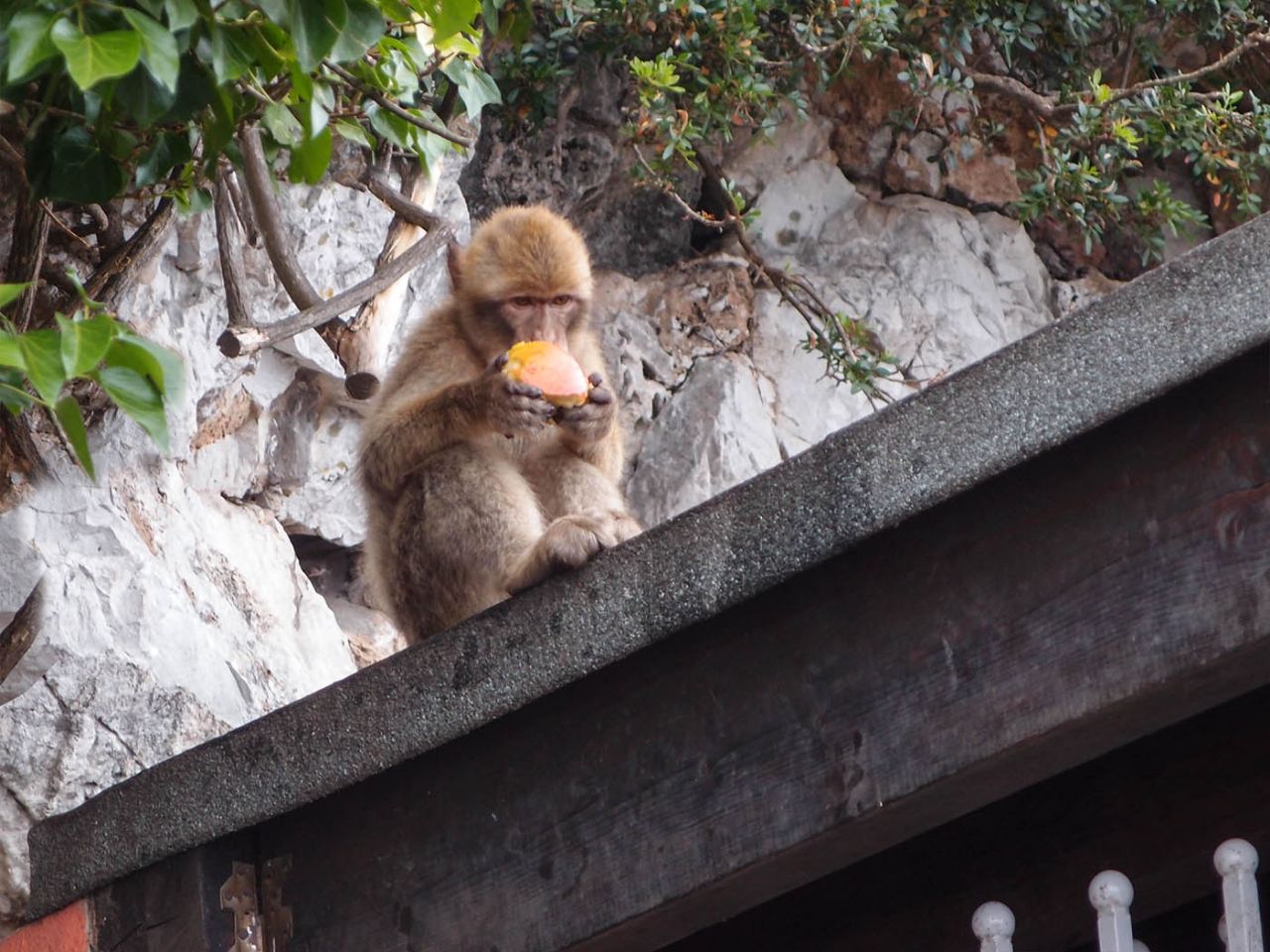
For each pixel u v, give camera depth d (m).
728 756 3.88
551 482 6.48
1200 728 3.97
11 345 4.30
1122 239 11.41
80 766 7.19
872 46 9.82
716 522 3.76
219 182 7.19
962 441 3.38
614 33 9.97
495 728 4.36
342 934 4.58
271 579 8.38
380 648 9.16
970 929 4.19
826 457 3.59
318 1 5.18
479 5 5.99
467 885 4.34
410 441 6.01
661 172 9.86
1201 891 4.04
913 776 3.54
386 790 4.58
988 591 3.48
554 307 6.58
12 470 7.21
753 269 10.76
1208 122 10.15
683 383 10.39
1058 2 10.51
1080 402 3.22
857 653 3.68
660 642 3.99
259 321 8.17
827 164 11.04
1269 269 3.00
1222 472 3.15
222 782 4.61
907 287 10.77
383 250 8.14
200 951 4.66
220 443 8.31
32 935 5.07
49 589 7.15
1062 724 3.32
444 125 7.62
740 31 9.66
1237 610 3.09
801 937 4.50
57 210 7.40
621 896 4.01
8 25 4.83
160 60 4.61
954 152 11.04
